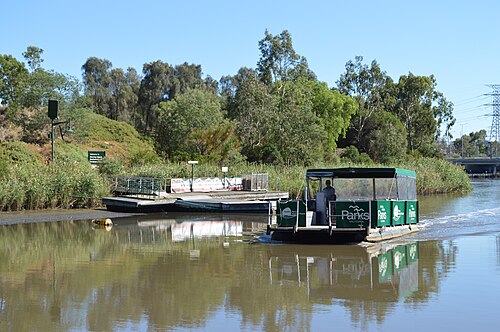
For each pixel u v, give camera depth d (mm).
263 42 82625
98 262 16703
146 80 101562
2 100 61688
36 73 56031
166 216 30891
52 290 13094
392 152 82125
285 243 20359
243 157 53062
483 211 32969
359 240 19797
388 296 12430
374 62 99750
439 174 56219
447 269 15461
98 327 10203
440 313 11000
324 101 83812
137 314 11055
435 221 27531
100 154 44750
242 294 12656
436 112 109750
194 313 11125
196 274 14891
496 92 151125
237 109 71938
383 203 20547
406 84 106625
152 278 14398
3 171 32031
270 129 61688
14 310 11367
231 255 17891
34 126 51906
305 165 60094
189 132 58812
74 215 29844
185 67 111562
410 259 17047
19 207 31188
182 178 39250
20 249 19266
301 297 12391
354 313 11055
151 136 78188
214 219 29547
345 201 19844
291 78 82750
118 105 100875
